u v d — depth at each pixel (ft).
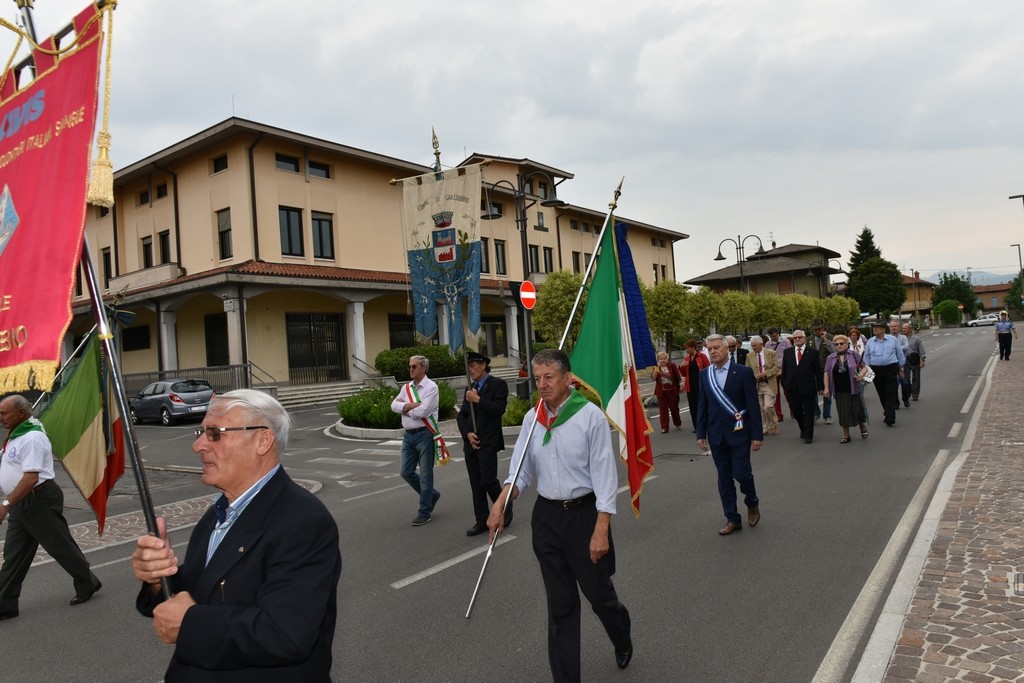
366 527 24.97
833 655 12.94
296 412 76.64
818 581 16.88
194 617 6.10
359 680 12.96
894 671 11.51
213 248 90.07
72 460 10.16
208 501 32.35
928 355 118.83
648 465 15.61
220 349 90.89
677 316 98.43
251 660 6.02
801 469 30.68
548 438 12.18
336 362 97.14
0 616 17.34
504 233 121.39
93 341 10.32
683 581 17.42
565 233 137.90
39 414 10.48
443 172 32.30
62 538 17.89
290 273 82.74
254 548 6.52
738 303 138.72
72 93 7.66
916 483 26.61
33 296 7.33
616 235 17.33
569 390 12.34
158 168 94.53
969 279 383.45
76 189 7.32
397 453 44.65
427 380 25.25
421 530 24.12
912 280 370.12
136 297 87.61
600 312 15.81
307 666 6.54
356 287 89.86
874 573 17.19
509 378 107.76
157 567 6.40
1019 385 57.72
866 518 22.24
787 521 22.38
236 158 87.15
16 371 7.18
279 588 6.28
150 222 99.86
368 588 18.16
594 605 12.26
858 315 211.20
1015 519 19.71
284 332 91.20
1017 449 30.32
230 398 7.11
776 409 47.88
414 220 32.91
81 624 16.88
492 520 12.64
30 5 8.29
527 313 51.44
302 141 90.07
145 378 89.71
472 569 19.43
